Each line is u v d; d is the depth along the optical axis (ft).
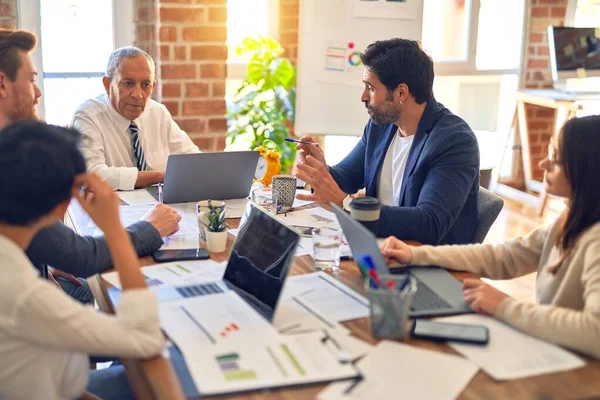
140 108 9.89
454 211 7.84
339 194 8.15
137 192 8.98
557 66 15.88
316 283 6.05
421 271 6.31
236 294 5.69
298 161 9.34
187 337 4.93
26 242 4.75
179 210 8.10
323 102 13.93
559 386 4.45
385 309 5.02
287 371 4.52
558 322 4.98
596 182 5.34
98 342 4.46
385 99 8.35
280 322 5.28
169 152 10.64
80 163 4.86
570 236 5.53
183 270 6.29
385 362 4.71
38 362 4.67
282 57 14.80
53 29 13.34
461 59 17.31
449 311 5.49
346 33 13.57
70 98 13.82
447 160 8.05
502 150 17.71
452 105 17.53
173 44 12.92
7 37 7.88
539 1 17.26
